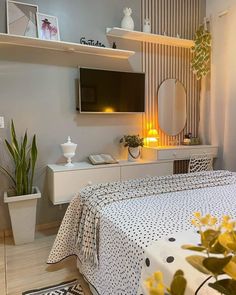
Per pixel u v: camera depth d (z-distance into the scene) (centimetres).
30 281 190
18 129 276
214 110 364
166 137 369
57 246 200
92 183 275
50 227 295
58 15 286
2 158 270
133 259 116
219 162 363
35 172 286
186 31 370
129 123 338
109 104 313
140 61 339
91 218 166
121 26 312
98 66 312
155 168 316
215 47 357
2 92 266
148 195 183
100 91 306
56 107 293
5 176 271
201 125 387
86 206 180
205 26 366
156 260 99
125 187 198
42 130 287
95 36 308
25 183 256
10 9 263
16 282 189
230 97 339
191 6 371
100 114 318
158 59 352
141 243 115
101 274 152
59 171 258
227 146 346
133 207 158
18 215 248
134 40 332
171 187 200
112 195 179
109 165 285
